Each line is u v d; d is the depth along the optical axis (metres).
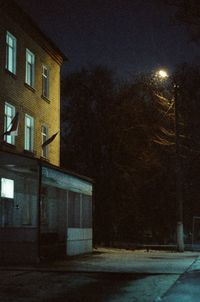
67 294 12.27
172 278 15.27
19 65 26.95
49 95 31.67
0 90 24.42
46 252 21.52
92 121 42.12
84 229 27.12
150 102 41.19
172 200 43.62
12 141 25.75
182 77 41.47
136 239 42.81
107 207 41.62
